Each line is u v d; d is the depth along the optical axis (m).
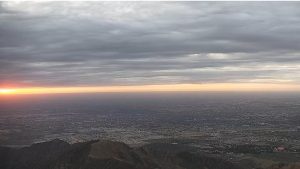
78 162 153.88
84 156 155.12
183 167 184.12
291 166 166.50
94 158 150.38
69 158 157.62
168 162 181.88
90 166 147.25
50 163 167.75
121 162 147.75
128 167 146.12
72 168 151.50
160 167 165.75
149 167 158.62
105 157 152.62
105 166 146.12
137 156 163.00
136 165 152.75
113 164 147.00
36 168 177.75
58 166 155.88
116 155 158.00
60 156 163.62
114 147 163.38
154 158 178.75
